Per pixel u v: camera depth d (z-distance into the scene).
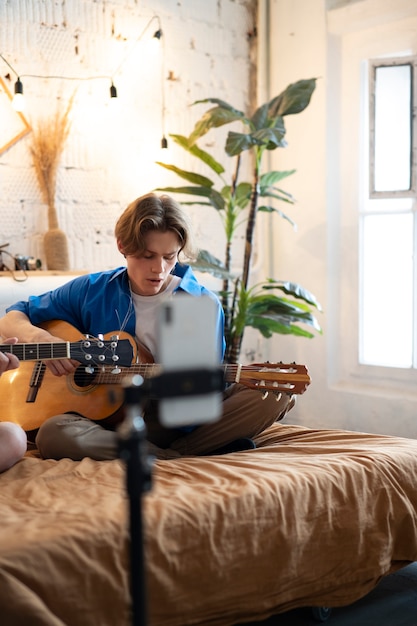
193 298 1.00
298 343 3.88
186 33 3.66
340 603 1.82
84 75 3.32
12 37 3.10
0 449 1.91
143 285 2.26
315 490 1.79
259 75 3.92
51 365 2.19
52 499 1.64
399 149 3.43
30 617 1.30
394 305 3.60
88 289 2.43
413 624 1.87
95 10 3.34
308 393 3.83
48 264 3.13
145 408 2.25
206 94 3.76
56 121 3.23
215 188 3.85
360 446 2.13
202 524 1.58
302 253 3.83
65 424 2.08
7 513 1.55
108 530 1.48
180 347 0.99
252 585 1.65
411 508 1.95
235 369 2.06
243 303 3.43
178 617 1.53
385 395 3.54
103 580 1.44
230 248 3.84
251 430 2.31
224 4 3.79
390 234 3.59
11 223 3.13
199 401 0.99
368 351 3.70
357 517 1.84
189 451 2.31
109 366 2.22
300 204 3.82
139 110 3.51
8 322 2.38
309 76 3.74
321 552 1.77
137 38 3.48
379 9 3.43
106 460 2.08
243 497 1.67
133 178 3.51
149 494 1.65
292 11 3.79
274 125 3.24
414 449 2.10
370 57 3.57
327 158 3.69
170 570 1.52
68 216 3.30
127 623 1.47
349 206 3.70
